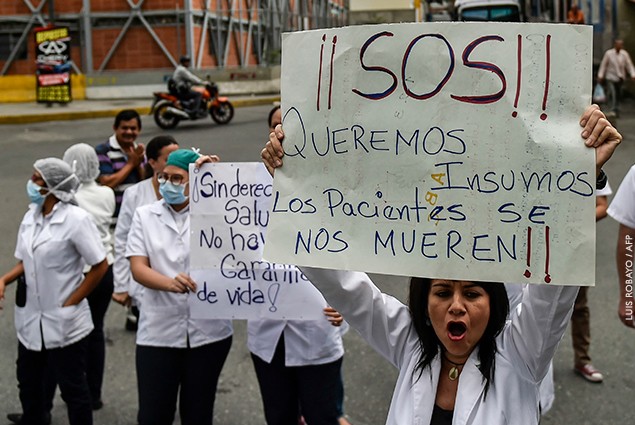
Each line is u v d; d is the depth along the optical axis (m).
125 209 5.55
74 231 4.69
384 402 5.55
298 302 4.23
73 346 4.73
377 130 2.45
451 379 2.58
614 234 9.66
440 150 2.39
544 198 2.31
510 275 2.33
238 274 4.27
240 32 30.98
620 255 4.32
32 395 4.89
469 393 2.51
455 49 2.36
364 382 5.86
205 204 4.28
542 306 2.41
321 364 4.32
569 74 2.29
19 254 4.79
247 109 24.39
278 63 32.97
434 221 2.39
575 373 5.90
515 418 2.49
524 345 2.51
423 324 2.61
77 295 4.72
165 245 4.42
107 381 5.98
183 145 16.45
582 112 2.30
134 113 6.76
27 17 27.67
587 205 2.28
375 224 2.46
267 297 4.25
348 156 2.49
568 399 5.50
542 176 2.31
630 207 4.23
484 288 2.51
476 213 2.36
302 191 2.54
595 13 25.14
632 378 5.80
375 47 2.44
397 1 29.95
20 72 27.97
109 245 5.74
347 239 2.48
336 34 2.49
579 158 2.28
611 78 20.41
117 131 6.75
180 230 4.46
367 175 2.46
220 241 4.27
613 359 6.14
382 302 2.72
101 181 6.62
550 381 4.22
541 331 2.44
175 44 27.33
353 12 30.17
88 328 4.81
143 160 6.73
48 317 4.70
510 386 2.51
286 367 4.38
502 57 2.33
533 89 2.31
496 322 2.54
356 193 2.48
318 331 4.29
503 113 2.33
